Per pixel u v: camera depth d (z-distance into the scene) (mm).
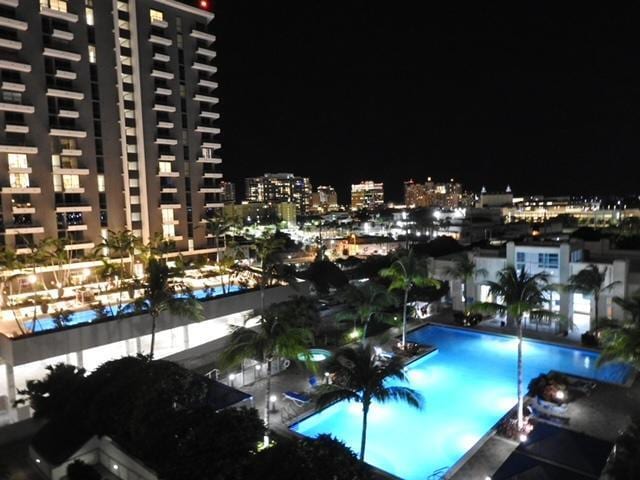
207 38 69375
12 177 50875
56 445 21844
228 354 23938
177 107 66938
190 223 68438
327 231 183875
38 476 21562
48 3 53812
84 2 56750
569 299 39594
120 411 20906
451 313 47125
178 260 49906
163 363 23516
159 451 18469
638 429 15695
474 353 36906
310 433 25359
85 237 56969
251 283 50656
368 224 171500
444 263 47938
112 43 59469
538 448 21688
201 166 69812
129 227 62750
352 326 42688
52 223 53844
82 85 56469
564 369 32750
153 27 64250
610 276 37938
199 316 35406
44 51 52625
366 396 19578
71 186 55656
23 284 49844
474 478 20438
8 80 50125
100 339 33906
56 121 54094
